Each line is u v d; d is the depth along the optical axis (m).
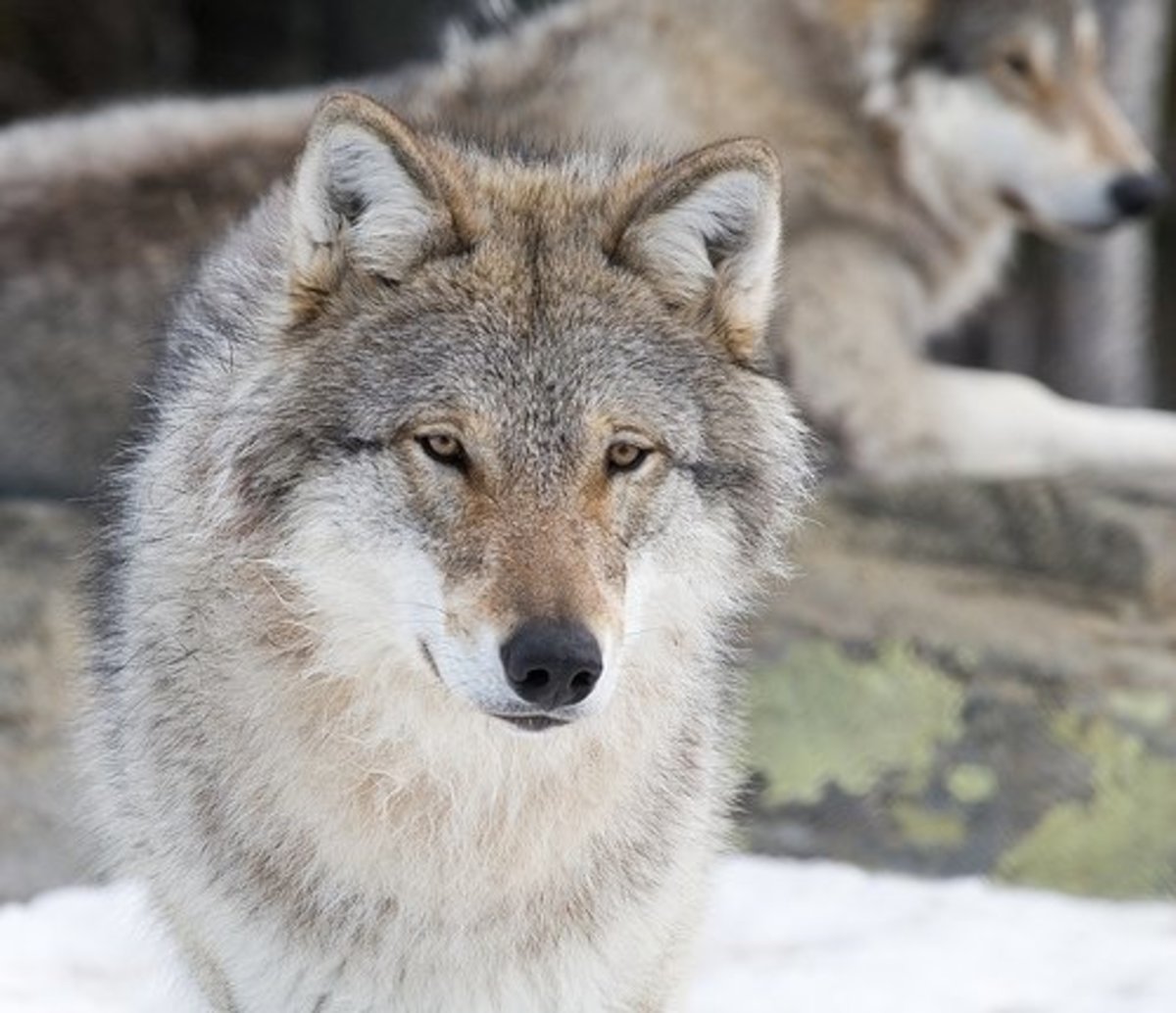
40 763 12.70
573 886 8.47
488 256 8.43
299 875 8.39
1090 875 12.92
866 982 11.03
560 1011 8.60
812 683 13.71
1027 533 15.03
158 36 27.52
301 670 8.27
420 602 7.98
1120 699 13.66
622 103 16.02
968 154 16.61
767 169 8.55
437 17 26.06
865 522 15.30
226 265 9.41
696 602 8.57
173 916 8.89
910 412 16.19
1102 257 23.94
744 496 8.67
